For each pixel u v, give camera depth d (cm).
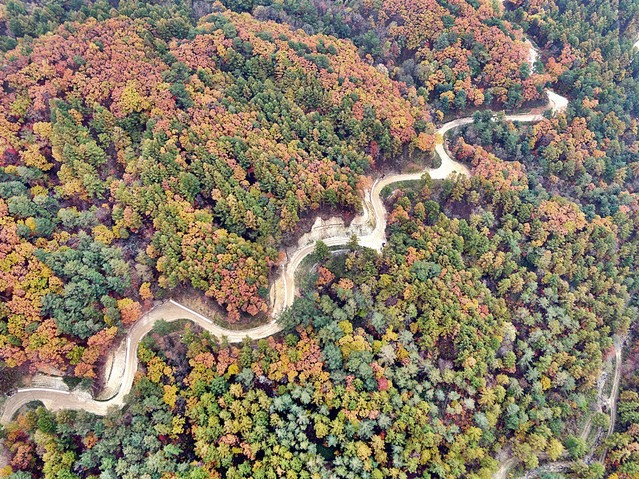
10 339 12100
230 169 15900
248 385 13300
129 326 14375
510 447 15312
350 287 15512
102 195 15112
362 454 12725
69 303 12719
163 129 15938
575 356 16475
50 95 15900
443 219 16988
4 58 16312
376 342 14512
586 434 16350
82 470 11750
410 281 15425
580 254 18025
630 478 14962
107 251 13738
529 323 16600
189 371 13512
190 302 14975
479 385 14600
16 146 14862
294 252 16725
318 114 18225
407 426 13538
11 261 12675
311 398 13450
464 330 14900
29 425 11781
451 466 13450
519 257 17788
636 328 18850
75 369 12731
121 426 12356
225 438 12450
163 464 11988
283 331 14762
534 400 15575
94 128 15988
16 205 13425
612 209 19600
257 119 17425
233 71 19025
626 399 16975
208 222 14800
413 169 19438
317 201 16562
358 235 17400
